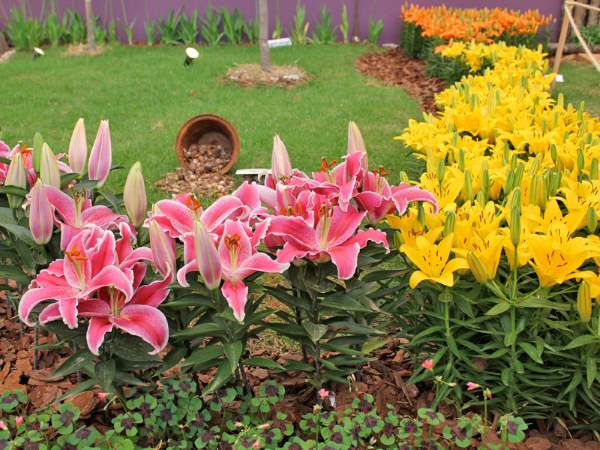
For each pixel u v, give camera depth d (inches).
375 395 119.4
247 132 310.2
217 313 98.9
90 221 107.7
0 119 331.3
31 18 522.9
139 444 105.7
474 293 109.3
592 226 114.7
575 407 113.2
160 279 108.0
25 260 107.3
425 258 106.0
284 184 102.6
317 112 346.0
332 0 557.6
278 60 457.7
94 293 98.1
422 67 458.9
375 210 104.9
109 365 98.1
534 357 103.1
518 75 272.5
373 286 105.3
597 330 103.3
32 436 94.7
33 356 132.3
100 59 466.6
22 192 105.6
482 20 473.1
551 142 161.2
